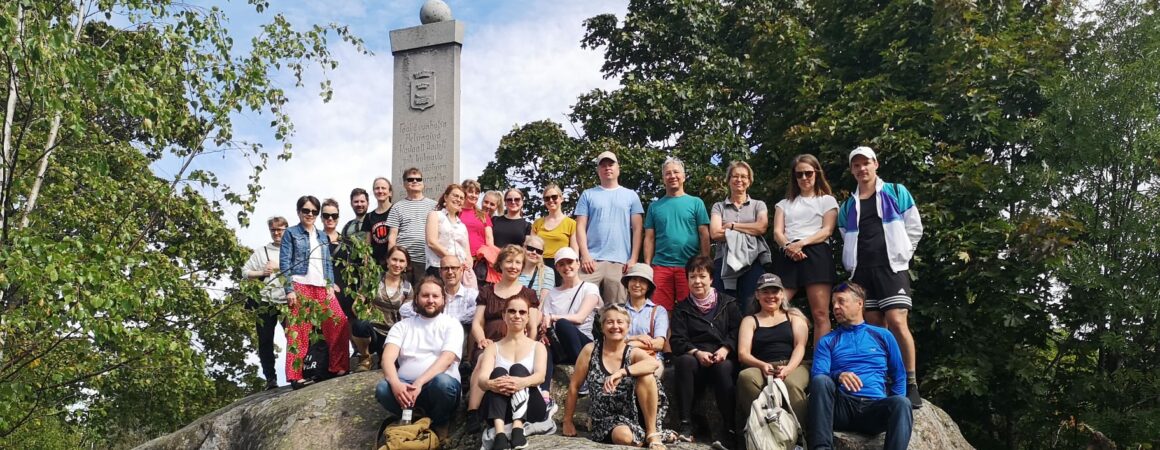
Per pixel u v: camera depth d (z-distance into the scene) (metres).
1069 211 12.11
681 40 18.34
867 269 6.82
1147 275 11.43
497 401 6.11
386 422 6.71
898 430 5.76
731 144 16.27
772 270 7.36
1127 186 12.23
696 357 6.59
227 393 19.48
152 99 6.98
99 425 16.52
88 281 6.18
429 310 6.79
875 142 11.99
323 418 7.33
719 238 7.56
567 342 7.05
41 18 6.39
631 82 17.16
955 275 11.27
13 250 6.17
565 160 16.45
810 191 7.34
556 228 8.44
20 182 7.64
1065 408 12.05
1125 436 11.09
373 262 7.25
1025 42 12.82
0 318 6.92
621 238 8.10
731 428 6.47
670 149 16.73
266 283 7.40
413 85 11.17
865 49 14.70
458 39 11.15
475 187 8.66
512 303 6.44
